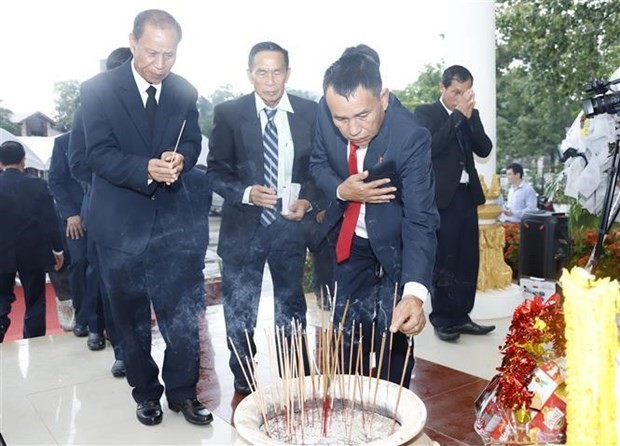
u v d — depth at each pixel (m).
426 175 1.56
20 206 2.90
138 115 1.92
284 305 2.28
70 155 2.26
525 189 5.11
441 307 2.96
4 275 2.96
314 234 2.21
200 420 2.06
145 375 2.09
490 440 0.94
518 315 0.94
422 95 8.45
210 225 2.70
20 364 2.77
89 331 3.03
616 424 0.73
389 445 0.81
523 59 7.96
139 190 1.89
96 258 2.79
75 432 2.08
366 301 1.85
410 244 1.54
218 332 3.14
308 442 0.93
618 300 0.76
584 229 3.88
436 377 2.50
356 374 1.04
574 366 0.74
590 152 2.63
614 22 6.36
